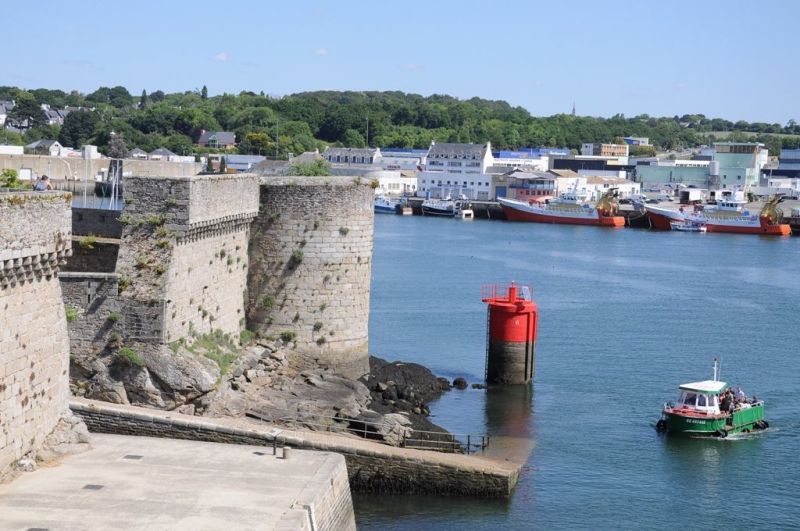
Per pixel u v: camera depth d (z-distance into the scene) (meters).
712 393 88.94
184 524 48.03
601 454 81.88
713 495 74.12
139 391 72.19
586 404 96.00
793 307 161.75
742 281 196.75
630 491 74.12
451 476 70.25
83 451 57.97
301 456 60.62
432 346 119.44
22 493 50.75
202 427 67.38
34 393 55.06
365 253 87.62
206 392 72.81
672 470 79.00
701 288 183.62
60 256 55.94
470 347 119.44
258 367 82.19
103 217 83.44
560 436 85.75
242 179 81.75
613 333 132.62
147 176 73.94
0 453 51.91
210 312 79.25
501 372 101.69
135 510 49.44
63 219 55.66
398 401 89.00
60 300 57.75
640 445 84.69
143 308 72.56
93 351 72.81
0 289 51.25
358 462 69.62
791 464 81.38
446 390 98.56
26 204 52.25
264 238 85.50
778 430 90.44
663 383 105.19
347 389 83.25
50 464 55.47
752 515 70.88
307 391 81.12
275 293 85.44
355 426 75.88
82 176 119.94
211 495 52.19
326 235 85.56
